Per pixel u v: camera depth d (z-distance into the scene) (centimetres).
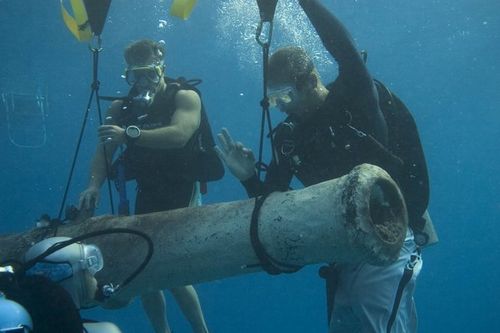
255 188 366
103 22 342
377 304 396
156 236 387
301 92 367
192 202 566
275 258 346
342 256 329
